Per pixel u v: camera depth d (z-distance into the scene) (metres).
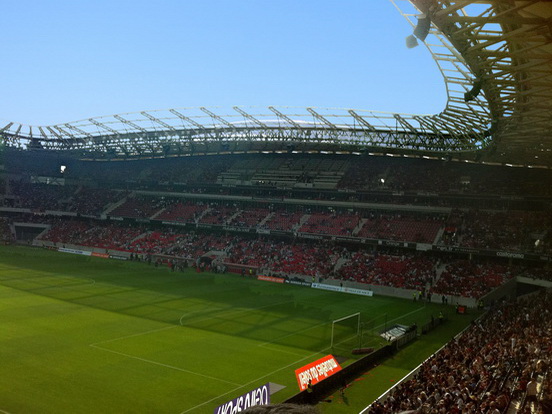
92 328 38.34
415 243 73.62
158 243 92.19
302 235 83.12
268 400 24.47
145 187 109.19
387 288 67.69
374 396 28.38
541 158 59.97
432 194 80.06
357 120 64.88
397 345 39.28
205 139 88.06
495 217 74.19
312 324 45.62
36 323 38.50
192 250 87.38
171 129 89.38
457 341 39.03
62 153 112.94
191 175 105.75
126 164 117.44
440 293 63.81
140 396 25.55
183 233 95.50
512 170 79.56
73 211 107.19
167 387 27.11
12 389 25.11
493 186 78.19
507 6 21.84
